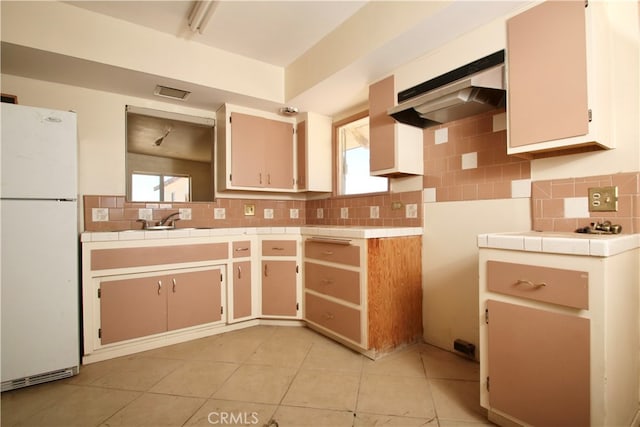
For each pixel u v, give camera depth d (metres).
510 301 1.28
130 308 2.12
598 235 1.30
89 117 2.44
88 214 2.42
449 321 2.13
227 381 1.75
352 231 2.07
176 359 2.04
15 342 1.67
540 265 1.18
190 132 2.92
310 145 3.04
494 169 1.88
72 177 1.81
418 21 1.66
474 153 1.99
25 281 1.69
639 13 1.37
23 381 1.69
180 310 2.30
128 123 2.62
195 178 2.93
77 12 1.96
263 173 3.00
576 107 1.32
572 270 1.10
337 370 1.87
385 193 2.60
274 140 3.08
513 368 1.26
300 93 2.59
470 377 1.78
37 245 1.72
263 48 2.48
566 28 1.35
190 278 2.35
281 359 2.03
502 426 1.34
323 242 2.34
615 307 1.10
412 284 2.24
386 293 2.08
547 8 1.41
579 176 1.52
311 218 3.49
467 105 1.78
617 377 1.12
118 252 2.08
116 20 2.08
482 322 1.37
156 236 2.21
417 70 2.01
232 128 2.82
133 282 2.14
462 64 1.77
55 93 2.32
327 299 2.31
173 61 2.28
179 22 2.14
